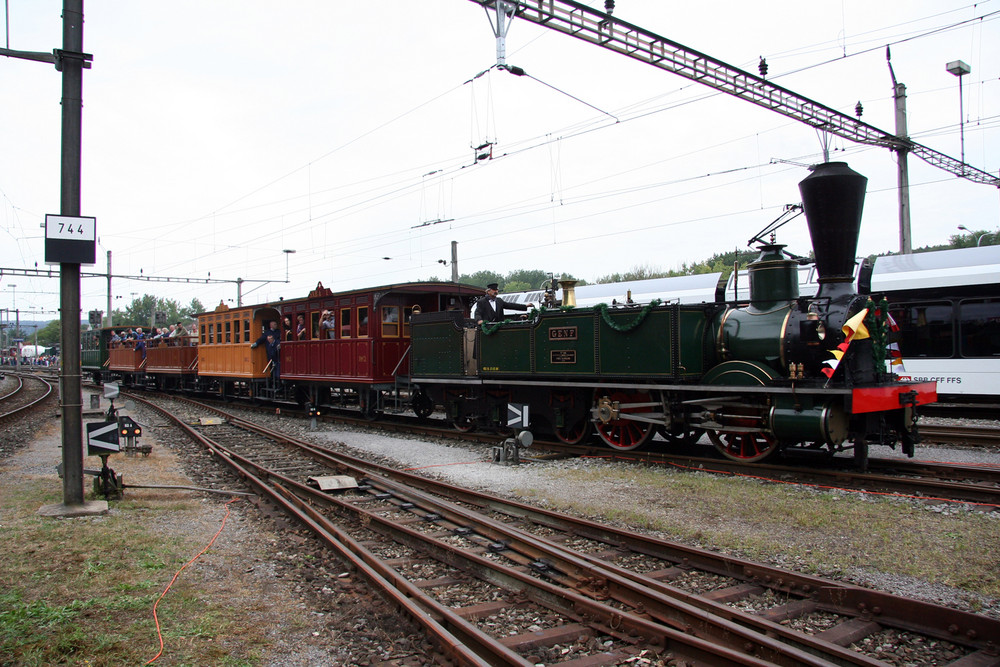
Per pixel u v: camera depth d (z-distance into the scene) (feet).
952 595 15.44
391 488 27.99
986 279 46.26
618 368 34.83
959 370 47.19
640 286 59.77
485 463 34.12
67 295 24.03
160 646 13.25
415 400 53.06
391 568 17.33
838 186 27.94
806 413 27.99
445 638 12.92
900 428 29.71
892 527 20.40
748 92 47.98
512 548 19.63
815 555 18.22
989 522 20.80
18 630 13.83
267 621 14.76
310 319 62.03
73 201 23.65
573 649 13.46
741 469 29.94
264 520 23.63
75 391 24.14
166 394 94.48
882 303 30.12
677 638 12.94
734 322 32.30
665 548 18.67
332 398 64.28
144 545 19.84
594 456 35.73
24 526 21.79
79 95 23.72
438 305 55.62
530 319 40.42
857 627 13.98
